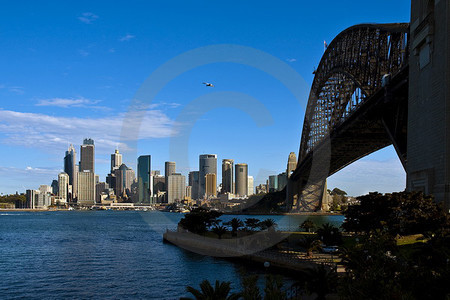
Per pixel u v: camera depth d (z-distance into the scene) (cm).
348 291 2366
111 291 6022
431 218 5331
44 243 12556
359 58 11525
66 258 9275
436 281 2438
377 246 2620
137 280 6681
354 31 11962
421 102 7056
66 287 6325
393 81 8425
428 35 6719
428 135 6756
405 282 2455
